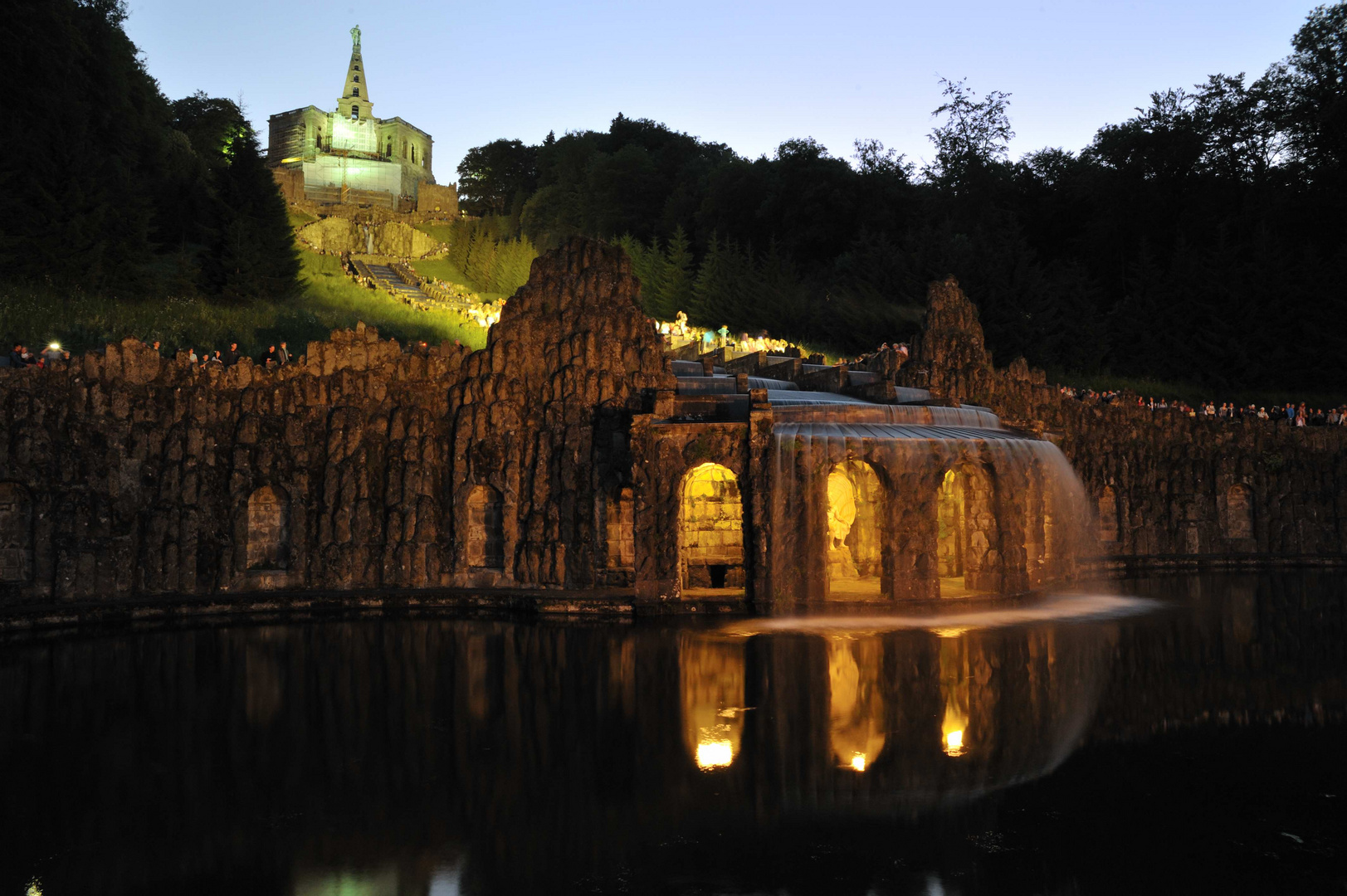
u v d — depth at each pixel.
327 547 35.81
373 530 36.56
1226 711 18.98
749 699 20.08
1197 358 82.31
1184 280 84.56
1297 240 89.00
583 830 12.80
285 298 69.38
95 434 32.34
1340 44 89.00
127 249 58.78
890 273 95.44
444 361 38.59
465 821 13.11
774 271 101.19
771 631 28.42
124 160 92.31
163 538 33.22
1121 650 25.22
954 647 25.72
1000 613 31.92
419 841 12.39
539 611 32.31
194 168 115.31
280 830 12.77
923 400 40.81
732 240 127.44
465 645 26.61
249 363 35.88
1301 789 14.33
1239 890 10.85
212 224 78.69
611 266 40.31
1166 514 49.59
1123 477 48.72
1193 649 25.39
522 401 38.16
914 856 11.88
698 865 11.62
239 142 72.00
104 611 30.33
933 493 32.16
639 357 39.03
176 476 33.69
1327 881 11.09
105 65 90.06
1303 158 93.38
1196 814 13.31
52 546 31.27
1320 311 78.19
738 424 32.47
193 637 27.91
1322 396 76.44
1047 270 99.75
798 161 121.50
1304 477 51.00
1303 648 25.50
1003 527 33.78
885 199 121.81
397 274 111.75
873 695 20.34
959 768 15.41
